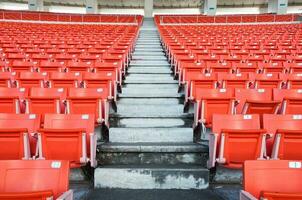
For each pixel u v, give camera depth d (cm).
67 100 554
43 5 4462
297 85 704
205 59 1032
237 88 657
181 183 458
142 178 459
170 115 649
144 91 826
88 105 558
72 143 412
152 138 571
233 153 412
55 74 773
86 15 3288
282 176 271
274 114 486
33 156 423
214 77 752
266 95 612
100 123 561
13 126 453
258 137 405
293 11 4331
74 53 1169
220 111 558
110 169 461
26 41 1541
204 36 1934
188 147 501
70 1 4672
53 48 1300
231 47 1394
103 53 1145
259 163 272
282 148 398
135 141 568
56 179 277
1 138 392
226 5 4619
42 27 2464
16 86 711
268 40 1677
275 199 218
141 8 4712
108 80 705
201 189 454
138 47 1684
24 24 2703
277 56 1117
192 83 695
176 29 2453
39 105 555
